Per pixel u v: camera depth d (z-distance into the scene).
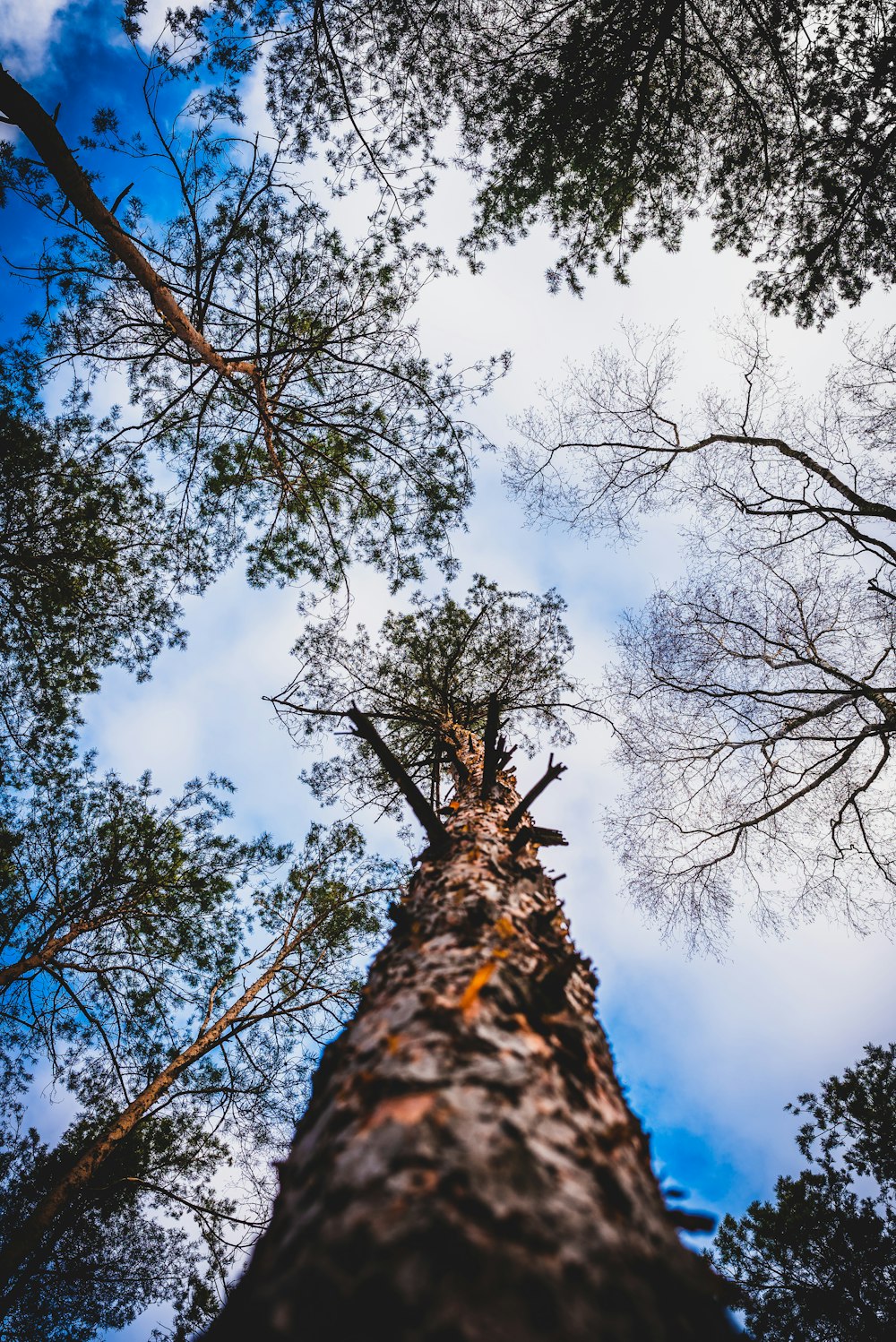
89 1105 7.73
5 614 7.41
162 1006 8.11
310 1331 0.99
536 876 3.30
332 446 7.81
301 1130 1.84
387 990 2.16
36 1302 6.83
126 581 7.87
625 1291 1.10
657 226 7.34
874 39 5.73
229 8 5.70
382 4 6.01
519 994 1.96
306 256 7.04
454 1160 1.24
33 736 8.08
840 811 9.02
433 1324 0.96
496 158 6.94
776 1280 7.29
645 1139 1.81
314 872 9.08
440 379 7.66
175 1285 7.19
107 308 6.56
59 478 7.06
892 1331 6.29
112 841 7.93
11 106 4.70
